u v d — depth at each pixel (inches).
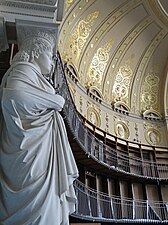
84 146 336.8
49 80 93.7
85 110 411.5
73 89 390.6
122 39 486.0
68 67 378.6
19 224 56.8
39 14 93.3
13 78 72.2
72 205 72.4
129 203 411.8
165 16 466.0
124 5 435.8
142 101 524.7
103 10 421.4
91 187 385.4
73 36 392.5
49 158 67.6
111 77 490.9
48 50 86.7
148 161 468.1
